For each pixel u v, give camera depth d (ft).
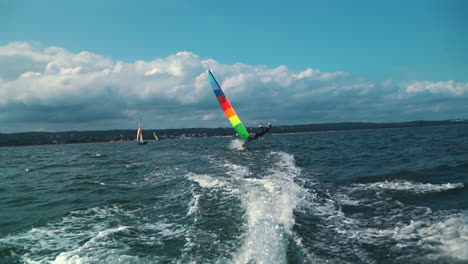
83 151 167.43
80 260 15.35
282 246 15.93
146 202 28.86
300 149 90.53
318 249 15.83
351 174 39.50
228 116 88.89
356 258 14.79
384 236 17.47
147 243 17.49
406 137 142.20
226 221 20.62
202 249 16.06
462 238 16.05
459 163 42.27
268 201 24.57
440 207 22.12
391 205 23.68
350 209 23.36
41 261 16.37
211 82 87.40
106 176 51.37
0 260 16.71
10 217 26.55
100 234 19.19
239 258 14.73
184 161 68.85
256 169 46.06
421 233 17.44
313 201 25.86
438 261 13.98
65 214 26.03
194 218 21.62
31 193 39.06
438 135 145.28
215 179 36.68
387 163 49.21
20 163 94.84
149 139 555.69
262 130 84.43
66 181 48.14
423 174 35.47
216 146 132.36
